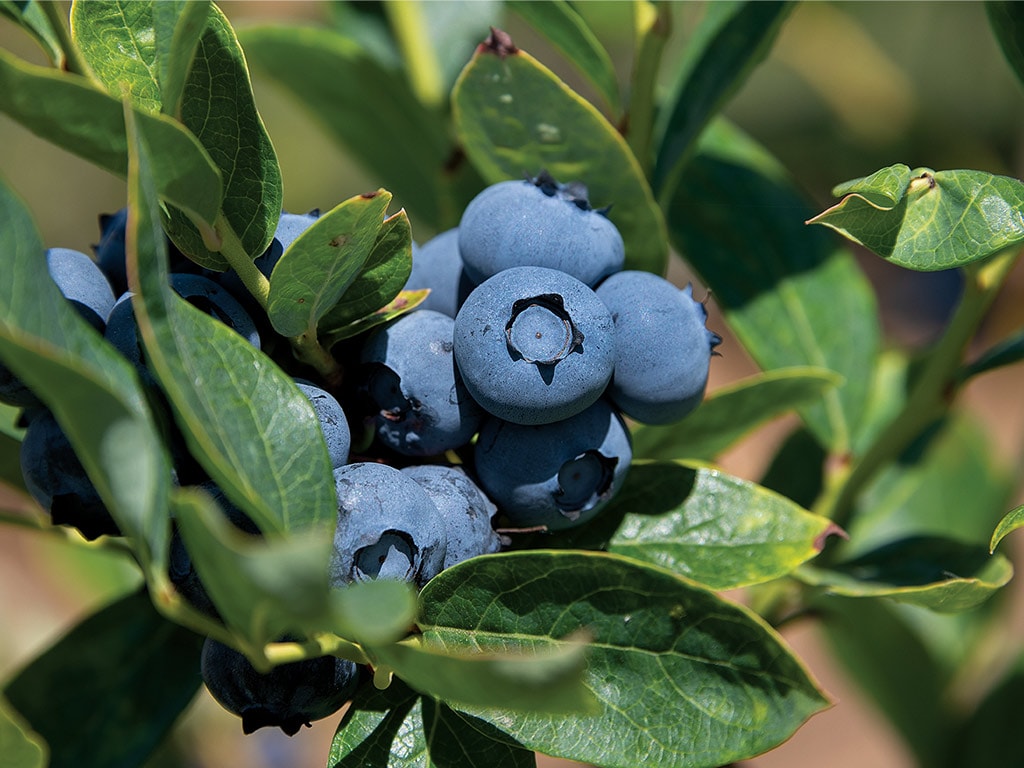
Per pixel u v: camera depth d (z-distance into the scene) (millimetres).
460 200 301
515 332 227
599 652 230
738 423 278
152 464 198
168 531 204
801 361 302
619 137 255
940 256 229
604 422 236
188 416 202
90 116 212
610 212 260
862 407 302
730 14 281
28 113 211
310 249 218
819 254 306
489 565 227
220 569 196
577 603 229
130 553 257
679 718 228
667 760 227
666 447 281
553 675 195
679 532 249
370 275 228
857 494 294
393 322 236
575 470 235
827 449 301
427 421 232
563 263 235
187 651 257
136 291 202
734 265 304
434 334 234
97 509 222
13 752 212
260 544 216
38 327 203
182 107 226
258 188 227
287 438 216
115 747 253
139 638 257
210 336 214
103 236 245
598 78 283
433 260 245
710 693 228
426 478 232
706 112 278
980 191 230
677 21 297
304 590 190
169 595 202
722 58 279
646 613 228
